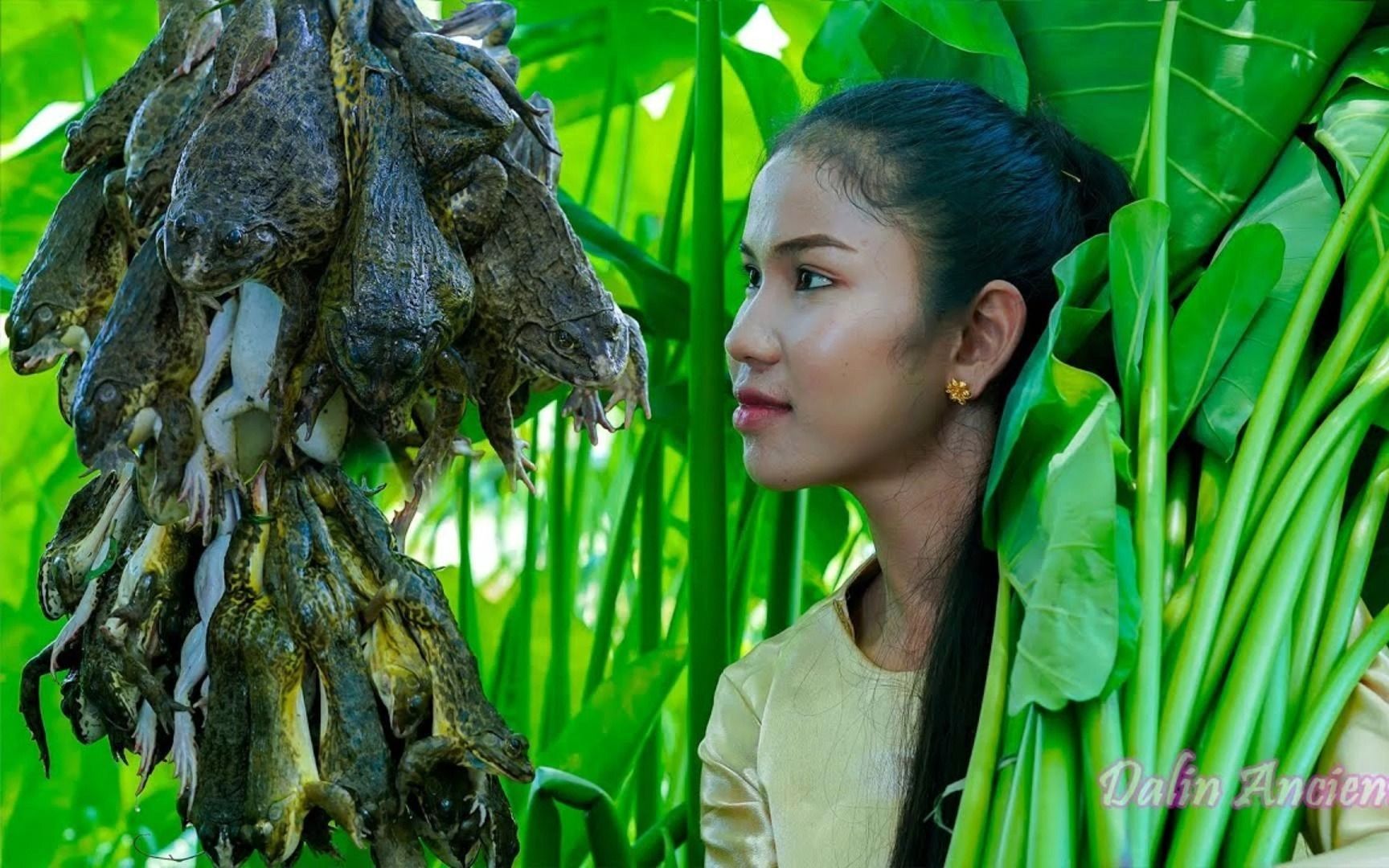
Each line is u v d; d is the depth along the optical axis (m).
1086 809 0.85
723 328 1.25
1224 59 1.17
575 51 1.61
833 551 1.59
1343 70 1.16
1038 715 0.86
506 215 0.87
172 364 0.84
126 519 0.95
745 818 1.13
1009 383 1.03
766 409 1.03
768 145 1.11
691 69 1.60
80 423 0.82
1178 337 1.01
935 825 0.96
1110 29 1.22
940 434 1.04
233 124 0.80
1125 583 0.86
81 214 0.89
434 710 0.89
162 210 0.84
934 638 1.00
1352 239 1.06
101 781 1.63
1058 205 1.05
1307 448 0.94
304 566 0.89
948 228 0.99
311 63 0.83
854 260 0.99
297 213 0.79
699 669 1.25
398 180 0.81
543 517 1.75
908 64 1.30
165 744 0.94
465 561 1.47
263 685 0.88
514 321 0.87
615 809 1.22
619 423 1.86
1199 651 0.89
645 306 1.34
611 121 1.80
